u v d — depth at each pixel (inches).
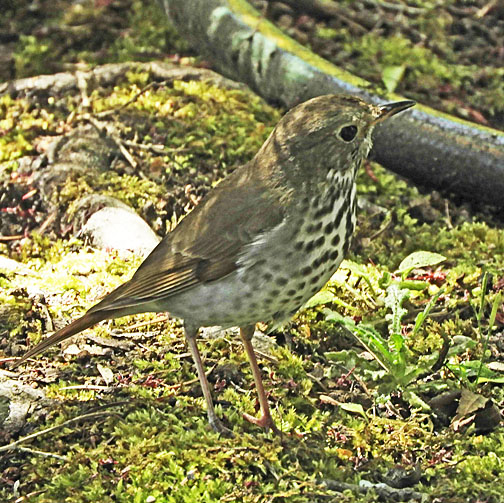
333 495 343.6
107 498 340.5
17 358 409.1
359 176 550.0
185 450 359.3
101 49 655.8
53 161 535.5
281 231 347.3
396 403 399.9
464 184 545.6
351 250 493.7
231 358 414.3
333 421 386.9
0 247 492.4
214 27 618.8
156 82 606.9
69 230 499.5
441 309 451.2
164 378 402.9
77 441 369.1
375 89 579.8
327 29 683.4
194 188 523.2
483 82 644.1
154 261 368.8
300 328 434.6
